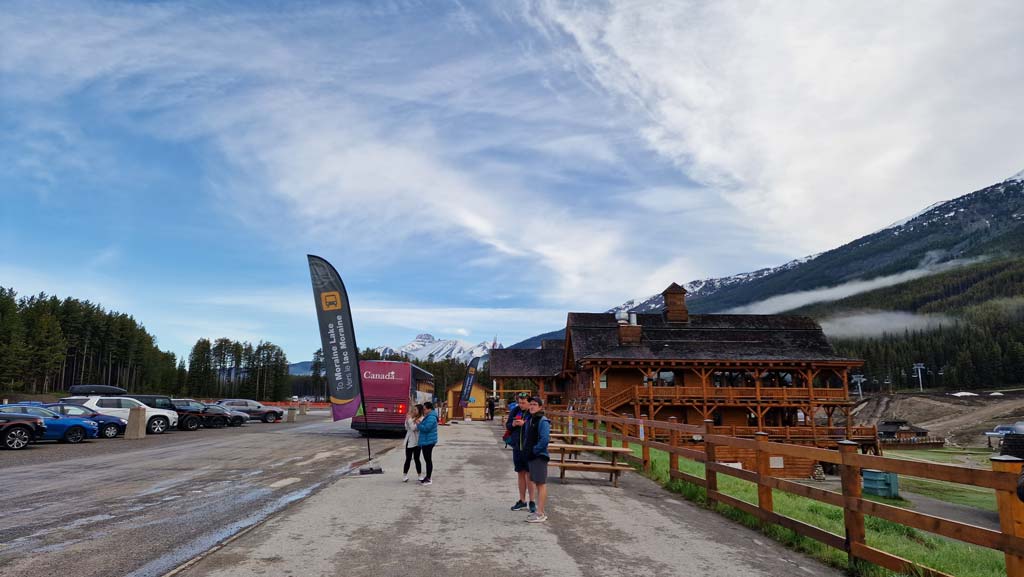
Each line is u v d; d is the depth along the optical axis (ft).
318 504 29.07
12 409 68.44
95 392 115.34
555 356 181.47
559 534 23.54
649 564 19.56
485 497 31.89
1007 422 324.39
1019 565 13.78
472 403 187.62
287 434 91.30
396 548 20.67
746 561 20.42
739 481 46.09
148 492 33.78
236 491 34.17
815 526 24.52
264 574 17.43
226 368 510.99
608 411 123.65
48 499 31.37
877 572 18.72
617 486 38.27
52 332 317.22
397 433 89.25
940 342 644.69
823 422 169.48
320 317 46.29
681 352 134.82
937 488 107.55
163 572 17.70
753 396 128.77
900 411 428.56
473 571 18.12
